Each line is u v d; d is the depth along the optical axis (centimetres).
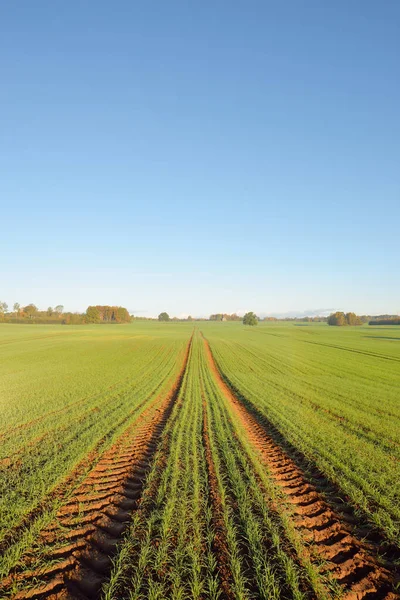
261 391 2198
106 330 11094
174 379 2719
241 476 933
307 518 746
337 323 18462
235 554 597
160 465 1014
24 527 680
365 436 1334
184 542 624
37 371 2989
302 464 1066
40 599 507
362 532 704
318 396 2059
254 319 17500
